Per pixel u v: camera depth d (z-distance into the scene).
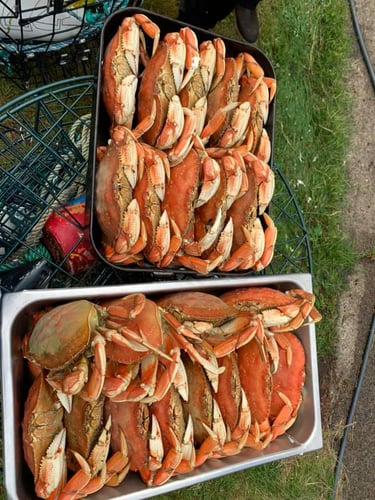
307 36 1.35
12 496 0.57
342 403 1.36
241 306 0.74
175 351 0.63
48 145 0.84
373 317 1.41
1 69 1.02
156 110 0.72
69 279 0.83
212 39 0.84
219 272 0.79
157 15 0.77
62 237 0.81
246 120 0.79
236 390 0.71
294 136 1.31
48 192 0.84
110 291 0.65
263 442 0.76
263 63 0.88
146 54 0.78
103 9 0.95
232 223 0.75
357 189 1.42
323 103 1.38
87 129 0.89
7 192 0.86
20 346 0.62
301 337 0.82
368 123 1.45
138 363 0.63
